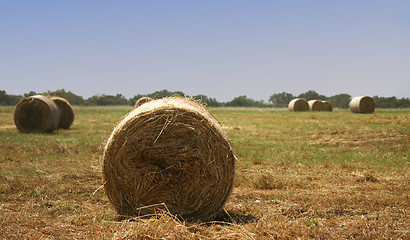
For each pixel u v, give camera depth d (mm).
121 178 5809
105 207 6594
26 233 4992
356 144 14703
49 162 10523
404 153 12414
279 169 10164
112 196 5930
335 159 11570
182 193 5828
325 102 43219
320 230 5125
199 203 5863
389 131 17891
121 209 5957
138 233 4703
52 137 16719
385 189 7793
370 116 29047
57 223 5500
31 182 8047
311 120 26266
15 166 9922
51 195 7215
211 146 5777
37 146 13359
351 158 11680
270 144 14742
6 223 5375
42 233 5012
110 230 5055
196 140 5758
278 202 6824
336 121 24719
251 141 15656
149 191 5809
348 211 6160
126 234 4680
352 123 22828
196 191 5832
